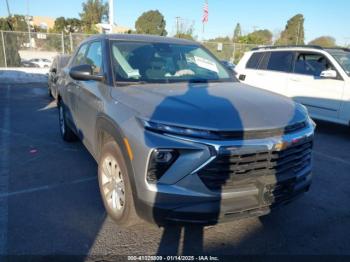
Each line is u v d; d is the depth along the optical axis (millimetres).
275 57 8172
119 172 2893
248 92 3279
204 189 2367
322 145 6152
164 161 2357
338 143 6320
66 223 3107
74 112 4590
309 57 7453
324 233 3100
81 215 3260
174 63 3900
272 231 3094
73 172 4355
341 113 6621
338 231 3141
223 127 2371
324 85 6895
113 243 2826
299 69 7543
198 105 2648
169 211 2377
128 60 3660
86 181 4074
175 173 2348
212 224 2480
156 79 3527
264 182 2514
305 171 2928
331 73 6691
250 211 2586
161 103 2660
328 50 7094
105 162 3111
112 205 3045
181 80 3625
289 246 2879
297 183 2861
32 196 3641
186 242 2875
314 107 7137
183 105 2633
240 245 2863
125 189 2713
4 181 4023
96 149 3514
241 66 9055
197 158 2318
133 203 2621
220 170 2369
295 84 7488
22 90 13062
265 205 2590
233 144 2361
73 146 5480
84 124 4004
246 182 2498
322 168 4875
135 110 2662
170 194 2352
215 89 3289
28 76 17344
